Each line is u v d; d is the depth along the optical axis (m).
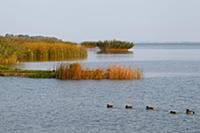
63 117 48.22
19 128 43.09
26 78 82.50
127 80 80.56
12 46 123.81
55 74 83.06
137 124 45.12
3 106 54.62
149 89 70.50
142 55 184.38
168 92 67.62
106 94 64.81
